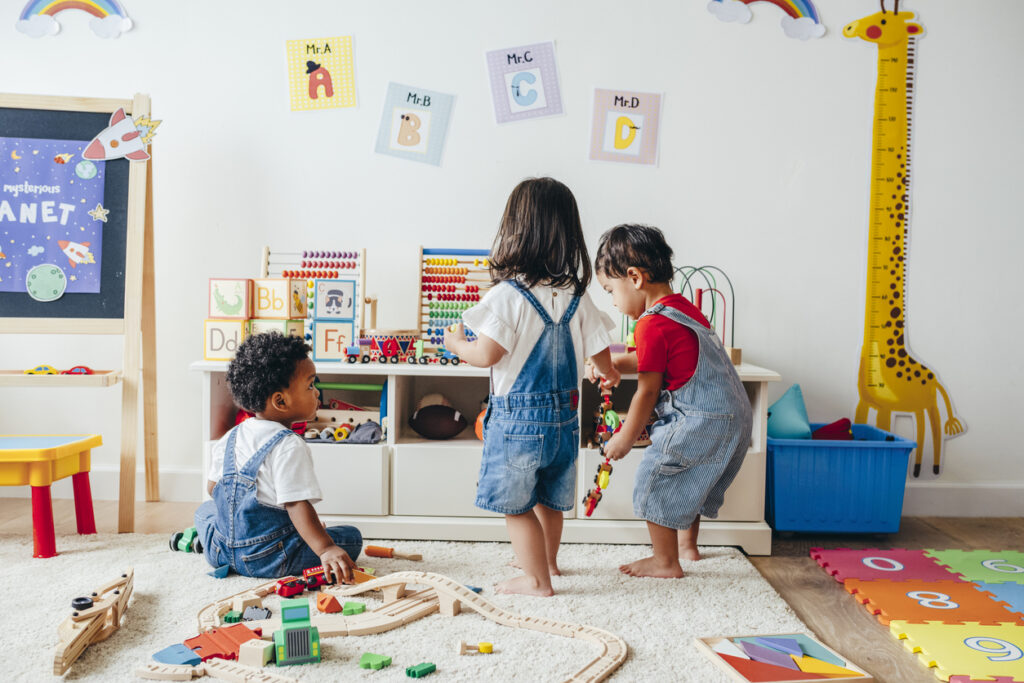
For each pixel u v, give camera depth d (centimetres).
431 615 143
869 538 205
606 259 170
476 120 224
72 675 117
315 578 155
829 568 177
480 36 223
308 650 122
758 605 151
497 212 226
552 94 224
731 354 207
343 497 193
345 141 225
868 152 225
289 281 198
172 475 227
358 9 223
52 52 224
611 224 226
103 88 224
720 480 175
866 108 224
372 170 226
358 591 150
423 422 199
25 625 135
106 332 200
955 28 223
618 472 192
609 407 177
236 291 197
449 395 229
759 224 226
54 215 202
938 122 225
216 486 162
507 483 152
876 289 226
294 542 160
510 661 124
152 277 216
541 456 152
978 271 226
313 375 166
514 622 138
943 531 212
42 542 172
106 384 192
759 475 192
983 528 215
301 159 225
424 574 148
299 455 158
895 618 146
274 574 160
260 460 157
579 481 193
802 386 228
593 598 153
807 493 200
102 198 203
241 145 225
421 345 202
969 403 228
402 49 224
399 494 193
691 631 138
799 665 123
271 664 122
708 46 224
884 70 224
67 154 203
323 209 226
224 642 126
